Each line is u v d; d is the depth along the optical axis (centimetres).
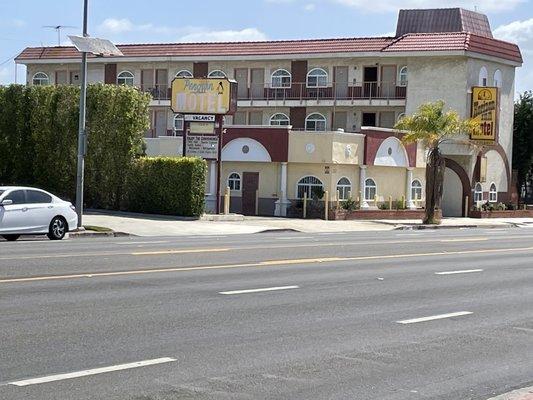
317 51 6016
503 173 6106
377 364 975
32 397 781
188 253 2172
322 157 4750
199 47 6384
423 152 5422
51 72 6781
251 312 1280
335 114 6091
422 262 2181
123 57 6450
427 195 4675
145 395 802
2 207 2489
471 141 5581
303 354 1007
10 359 923
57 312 1214
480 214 5619
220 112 4062
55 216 2656
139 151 4144
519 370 978
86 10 3044
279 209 4834
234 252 2256
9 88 4284
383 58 5891
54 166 4181
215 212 4419
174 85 4116
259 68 6241
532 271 2034
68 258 1938
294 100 6122
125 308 1269
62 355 949
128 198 4078
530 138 6550
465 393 869
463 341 1129
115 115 4059
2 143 4291
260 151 4859
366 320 1256
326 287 1602
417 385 891
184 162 3903
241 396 816
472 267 2094
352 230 3981
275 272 1812
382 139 5050
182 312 1254
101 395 796
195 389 831
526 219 5684
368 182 5025
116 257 2003
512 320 1309
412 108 5775
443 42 5666
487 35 6531
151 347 1008
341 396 834
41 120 4188
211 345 1034
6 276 1580
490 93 5562
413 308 1389
